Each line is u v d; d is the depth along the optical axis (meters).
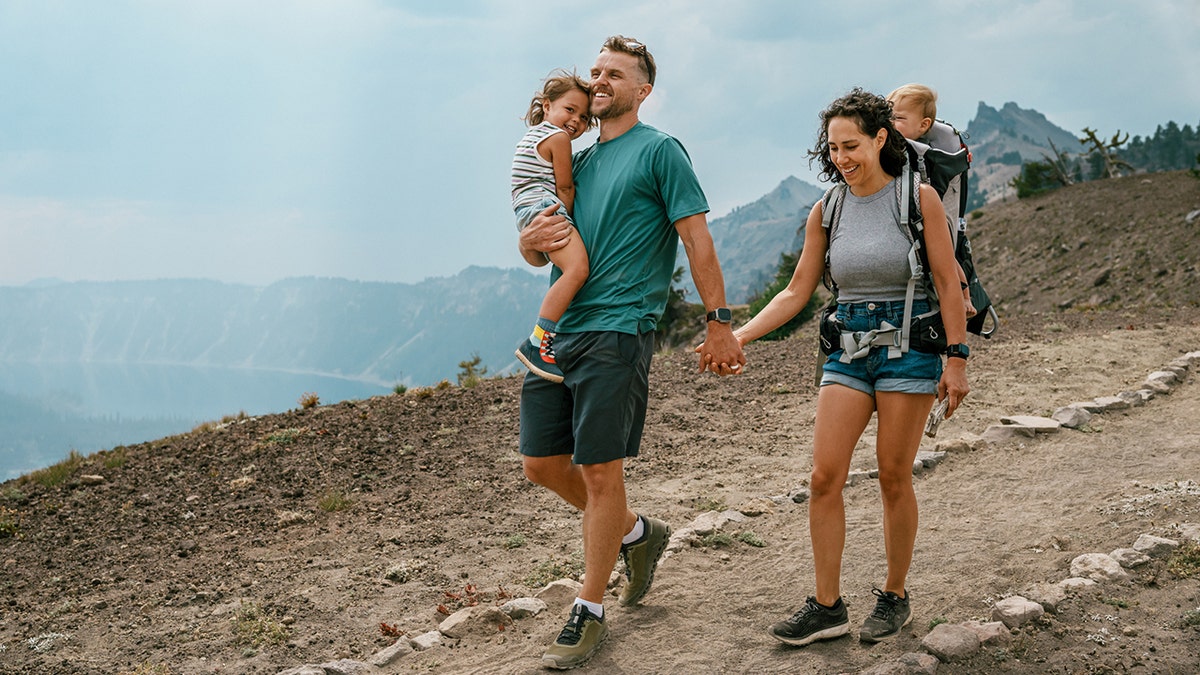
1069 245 47.00
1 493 8.39
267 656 4.37
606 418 3.62
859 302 3.58
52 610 5.38
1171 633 3.62
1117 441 6.77
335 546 6.11
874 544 4.92
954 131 4.09
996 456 6.62
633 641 3.86
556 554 5.62
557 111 3.92
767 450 7.81
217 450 9.15
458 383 12.15
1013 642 3.61
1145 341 11.61
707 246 3.65
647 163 3.68
